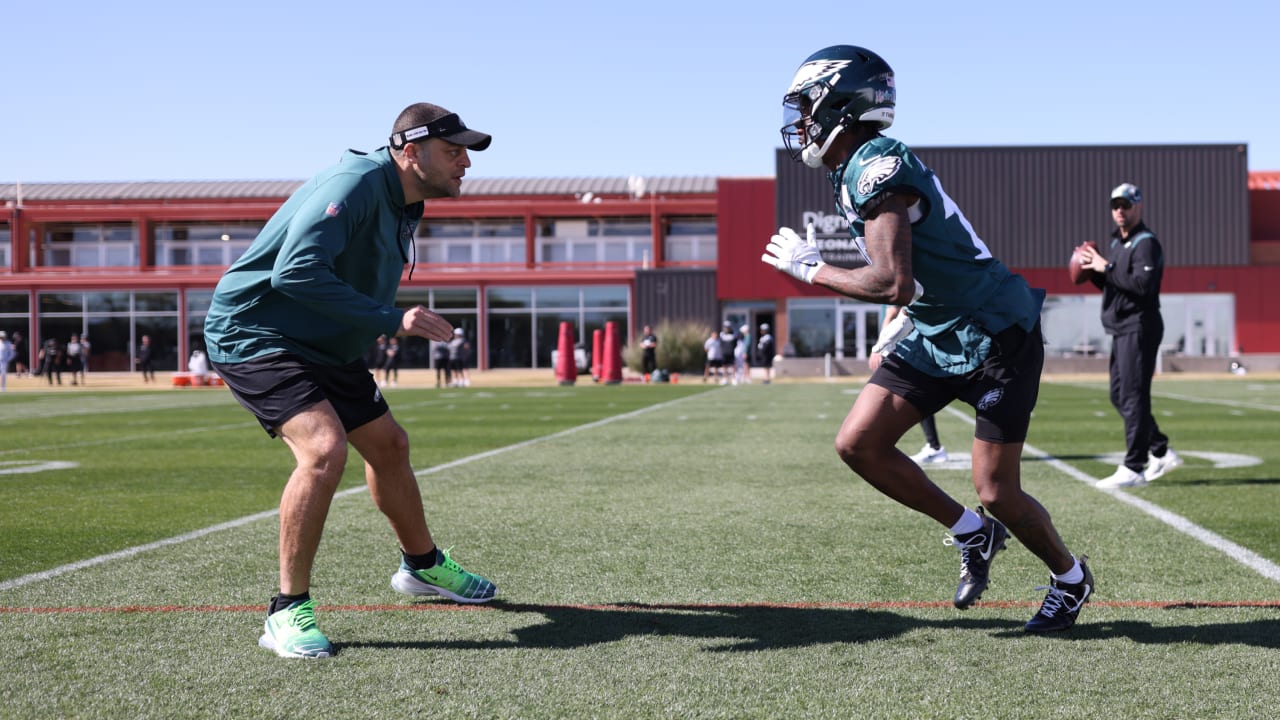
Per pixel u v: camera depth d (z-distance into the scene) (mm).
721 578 4277
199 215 43469
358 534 5309
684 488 7133
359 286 3438
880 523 5637
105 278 41688
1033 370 3254
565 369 32062
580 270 42812
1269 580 4145
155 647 3240
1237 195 40250
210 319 3400
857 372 37219
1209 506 6121
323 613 3693
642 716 2594
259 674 2955
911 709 2637
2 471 8516
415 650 3209
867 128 3256
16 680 2896
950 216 3184
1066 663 3025
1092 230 40656
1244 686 2805
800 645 3238
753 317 41344
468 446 10539
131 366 41938
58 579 4277
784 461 8859
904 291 3039
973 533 3496
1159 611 3637
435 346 31562
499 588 4109
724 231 40844
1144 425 6949
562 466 8570
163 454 10023
